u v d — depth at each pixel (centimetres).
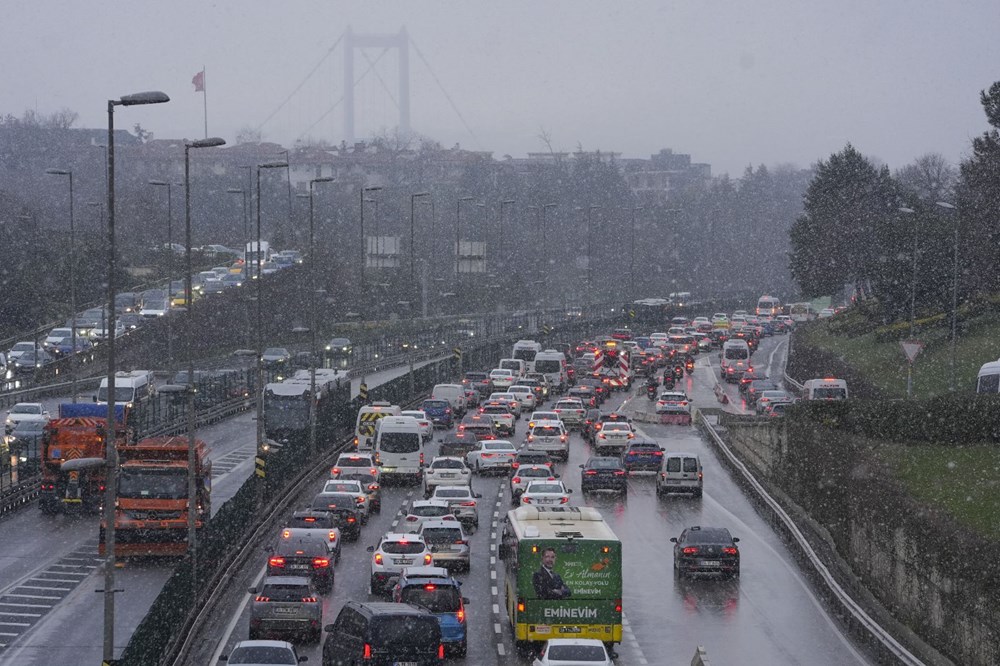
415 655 3484
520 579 4041
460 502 6419
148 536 5722
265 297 16738
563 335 18225
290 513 6938
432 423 10444
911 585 4497
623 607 4866
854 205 16238
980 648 3794
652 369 15025
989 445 5678
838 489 5841
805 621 4669
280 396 9481
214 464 8744
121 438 6950
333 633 3734
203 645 4266
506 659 4053
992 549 3831
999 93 10475
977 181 10656
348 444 9681
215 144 6700
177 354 14625
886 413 5916
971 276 10850
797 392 13075
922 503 4612
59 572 5541
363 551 5925
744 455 8894
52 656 4256
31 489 7288
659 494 7512
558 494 6294
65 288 16388
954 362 8850
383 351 16012
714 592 5134
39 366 12669
